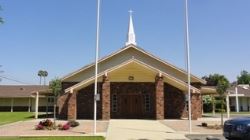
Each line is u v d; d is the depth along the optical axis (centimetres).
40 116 4250
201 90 3722
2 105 6431
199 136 2066
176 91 3631
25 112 5819
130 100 3628
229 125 1606
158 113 3297
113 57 3681
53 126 2523
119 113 3603
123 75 3531
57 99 3181
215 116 4169
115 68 3341
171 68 3672
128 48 3697
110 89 3603
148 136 2053
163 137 2008
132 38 4262
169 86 3641
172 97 3622
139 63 3366
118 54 3691
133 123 2906
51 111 6222
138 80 3550
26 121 3284
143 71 3462
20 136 2050
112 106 3612
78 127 2620
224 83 2738
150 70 3356
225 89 2731
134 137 2006
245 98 6356
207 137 1959
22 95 6334
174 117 3584
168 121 3131
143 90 3606
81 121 3164
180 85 3441
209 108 5819
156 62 3688
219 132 2275
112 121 3131
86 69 3656
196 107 3384
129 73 3519
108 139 1923
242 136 1523
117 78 3547
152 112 3594
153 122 3017
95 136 2048
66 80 3634
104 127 2609
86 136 2052
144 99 3616
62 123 2891
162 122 3020
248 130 1515
